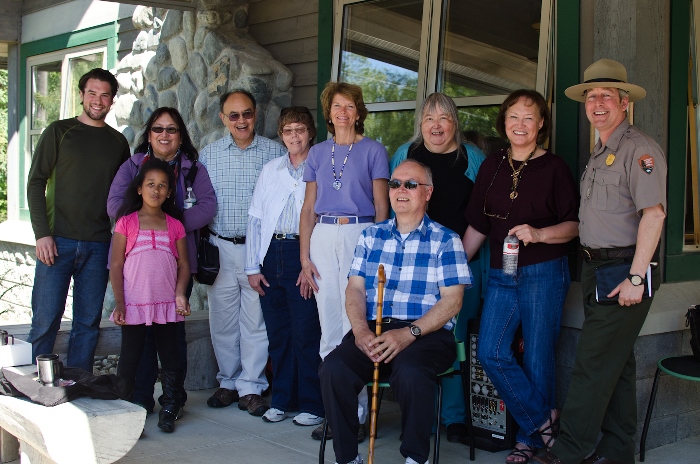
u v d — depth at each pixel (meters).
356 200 3.90
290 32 5.63
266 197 4.32
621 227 3.21
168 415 4.07
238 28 5.88
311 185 4.05
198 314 5.18
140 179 3.96
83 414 2.89
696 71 4.19
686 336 3.96
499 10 4.29
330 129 4.06
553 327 3.54
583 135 3.85
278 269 4.26
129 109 6.94
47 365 3.16
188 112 6.08
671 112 3.94
